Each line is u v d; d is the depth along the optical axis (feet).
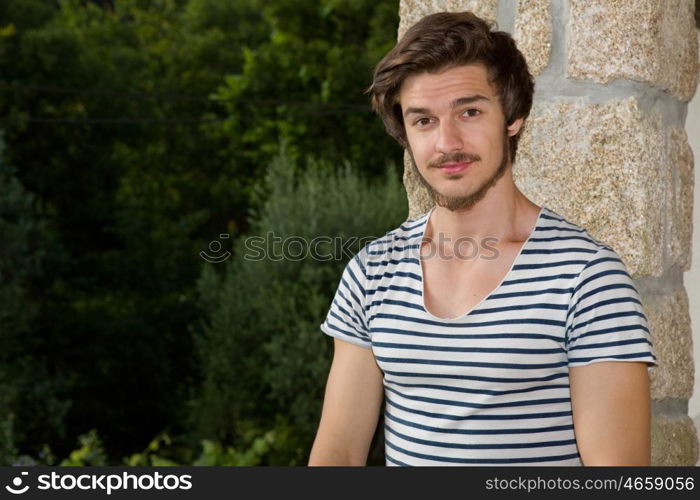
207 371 27.61
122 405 35.99
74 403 34.65
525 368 4.21
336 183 27.04
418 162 4.59
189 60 45.70
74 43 38.19
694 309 7.18
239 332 26.53
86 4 48.80
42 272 31.94
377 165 38.22
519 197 4.69
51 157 37.32
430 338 4.42
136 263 37.70
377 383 4.99
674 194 5.79
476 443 4.30
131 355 35.99
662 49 5.43
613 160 5.36
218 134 44.04
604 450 4.05
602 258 4.25
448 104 4.42
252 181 42.24
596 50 5.39
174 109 44.21
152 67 45.65
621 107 5.35
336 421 4.98
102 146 38.91
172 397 36.52
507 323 4.26
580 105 5.45
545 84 5.57
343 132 39.17
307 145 39.22
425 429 4.44
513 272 4.34
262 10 46.75
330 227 24.61
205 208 42.68
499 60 4.45
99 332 35.37
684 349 5.87
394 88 4.60
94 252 37.70
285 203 25.64
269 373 25.02
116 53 42.75
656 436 5.51
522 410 4.25
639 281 5.45
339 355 5.05
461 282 4.52
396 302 4.62
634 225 5.32
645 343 4.09
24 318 30.73
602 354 4.09
